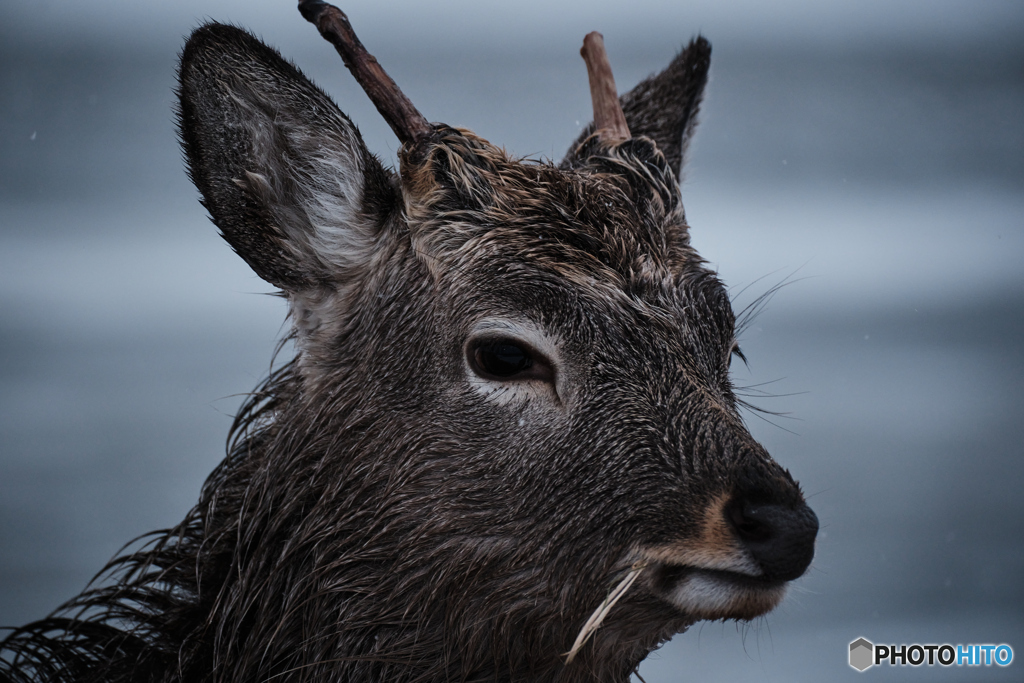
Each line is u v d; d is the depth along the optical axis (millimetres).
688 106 18625
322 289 14828
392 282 14336
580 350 13312
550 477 13141
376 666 13750
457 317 13758
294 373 15375
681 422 13016
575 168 16094
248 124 14375
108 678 14938
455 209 14219
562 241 13750
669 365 13383
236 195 14430
